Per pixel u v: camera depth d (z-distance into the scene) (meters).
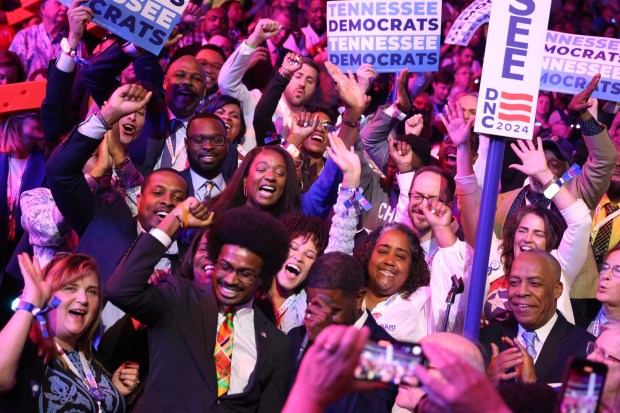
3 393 3.34
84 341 3.76
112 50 5.43
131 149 5.52
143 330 4.07
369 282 4.52
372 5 5.87
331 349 1.61
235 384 3.62
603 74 5.59
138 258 3.53
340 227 4.55
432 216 4.51
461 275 4.43
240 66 5.87
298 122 5.50
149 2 5.05
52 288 3.61
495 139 4.11
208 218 3.66
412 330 4.42
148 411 3.50
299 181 5.33
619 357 3.49
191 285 3.70
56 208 4.80
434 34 5.84
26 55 7.53
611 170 5.39
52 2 7.48
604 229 5.67
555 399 2.04
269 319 4.21
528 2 4.05
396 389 3.74
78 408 3.53
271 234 3.64
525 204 5.59
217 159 5.14
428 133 7.29
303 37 8.38
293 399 1.63
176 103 5.67
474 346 2.31
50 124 5.11
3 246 5.47
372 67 5.90
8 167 5.55
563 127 7.94
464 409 1.53
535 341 4.26
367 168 5.61
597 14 9.97
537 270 4.25
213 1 8.76
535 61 4.06
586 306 5.35
